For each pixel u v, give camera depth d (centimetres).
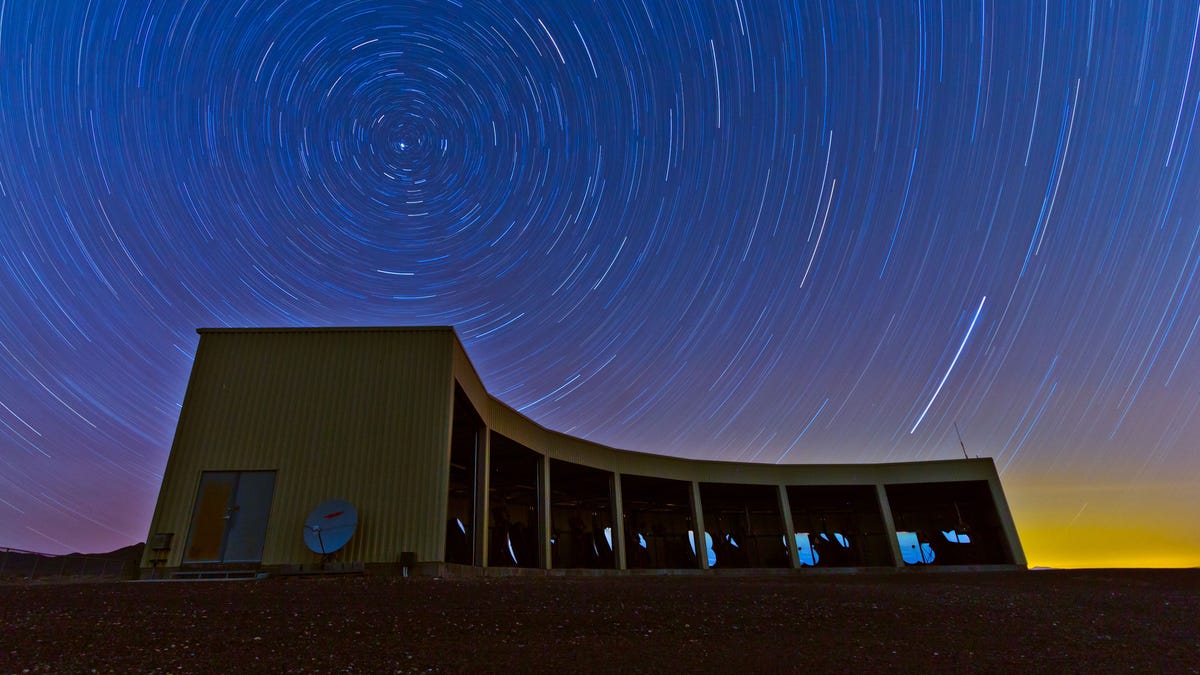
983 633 481
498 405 1577
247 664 336
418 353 1210
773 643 425
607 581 923
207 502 1086
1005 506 2247
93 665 326
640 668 351
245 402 1160
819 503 2577
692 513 2131
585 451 1909
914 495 2455
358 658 353
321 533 1035
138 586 639
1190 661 395
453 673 330
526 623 470
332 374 1190
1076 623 539
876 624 511
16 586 608
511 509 2225
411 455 1123
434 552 1055
